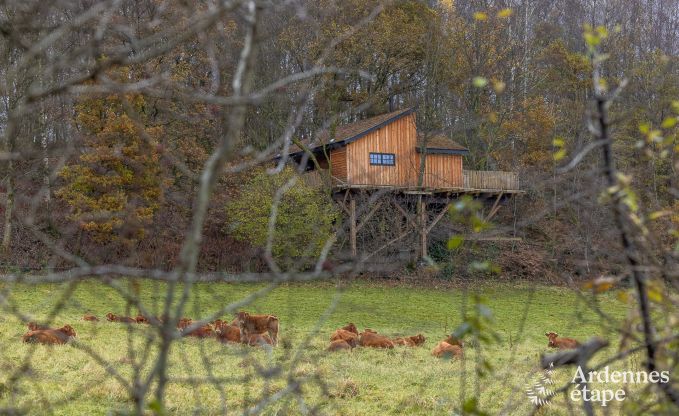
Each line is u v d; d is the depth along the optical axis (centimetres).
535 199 4394
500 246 3123
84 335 1978
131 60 301
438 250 4284
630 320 439
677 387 438
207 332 1917
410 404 1298
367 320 3114
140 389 344
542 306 3222
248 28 296
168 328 318
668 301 411
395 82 6047
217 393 1235
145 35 400
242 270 3866
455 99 5597
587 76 5303
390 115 4656
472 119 5362
